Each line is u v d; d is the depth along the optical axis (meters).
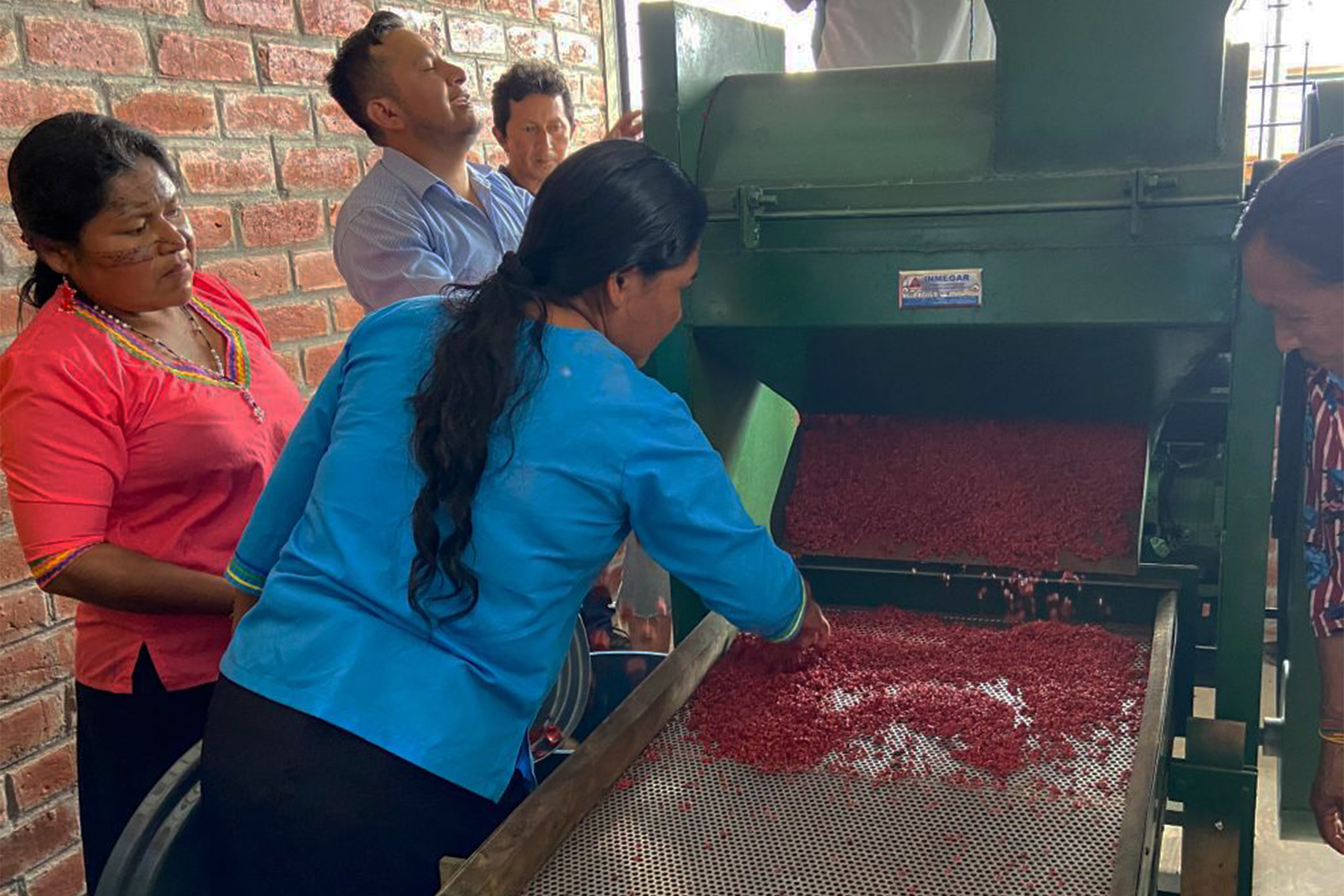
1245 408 1.51
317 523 1.28
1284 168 1.30
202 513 1.64
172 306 1.63
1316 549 1.44
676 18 1.65
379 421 1.27
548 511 1.18
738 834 1.20
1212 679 1.79
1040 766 1.30
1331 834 1.52
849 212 1.61
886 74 1.74
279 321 2.53
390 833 1.19
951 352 1.73
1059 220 1.52
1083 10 1.44
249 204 2.42
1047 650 1.62
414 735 1.18
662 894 1.09
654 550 1.26
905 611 1.83
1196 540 1.84
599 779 1.26
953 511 1.86
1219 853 1.62
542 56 3.31
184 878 1.35
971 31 2.66
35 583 2.05
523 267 1.26
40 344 1.53
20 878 2.09
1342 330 1.30
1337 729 1.46
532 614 1.21
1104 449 1.84
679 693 1.47
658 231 1.24
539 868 1.13
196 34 2.27
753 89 1.79
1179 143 1.46
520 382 1.20
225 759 1.25
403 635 1.22
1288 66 2.77
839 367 1.86
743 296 1.70
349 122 2.66
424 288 2.07
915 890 1.09
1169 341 1.57
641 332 1.34
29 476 1.49
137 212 1.52
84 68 2.06
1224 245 1.45
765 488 2.10
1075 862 1.12
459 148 2.23
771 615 1.31
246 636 1.30
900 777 1.29
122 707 1.66
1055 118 1.50
